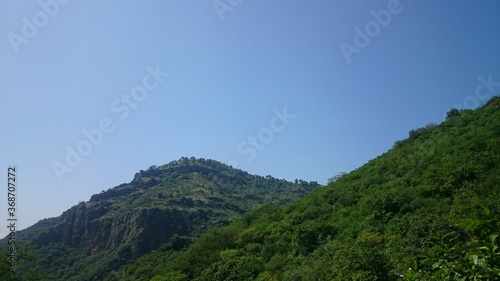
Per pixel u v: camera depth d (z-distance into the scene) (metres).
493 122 37.19
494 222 3.32
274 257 32.72
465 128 40.00
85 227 85.19
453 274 3.21
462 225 3.46
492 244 3.08
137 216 78.00
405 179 33.84
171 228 79.19
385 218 28.61
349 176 46.00
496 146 30.34
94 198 105.81
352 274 19.45
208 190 109.50
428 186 29.42
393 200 29.55
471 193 25.05
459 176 28.33
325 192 43.38
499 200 19.53
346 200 36.47
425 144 42.38
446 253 3.46
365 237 25.09
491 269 2.96
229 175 142.12
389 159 41.62
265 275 29.06
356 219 31.47
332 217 34.81
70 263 74.56
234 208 102.94
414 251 19.70
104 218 85.00
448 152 34.97
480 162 29.17
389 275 18.30
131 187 116.12
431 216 23.16
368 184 38.53
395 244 22.30
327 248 28.38
